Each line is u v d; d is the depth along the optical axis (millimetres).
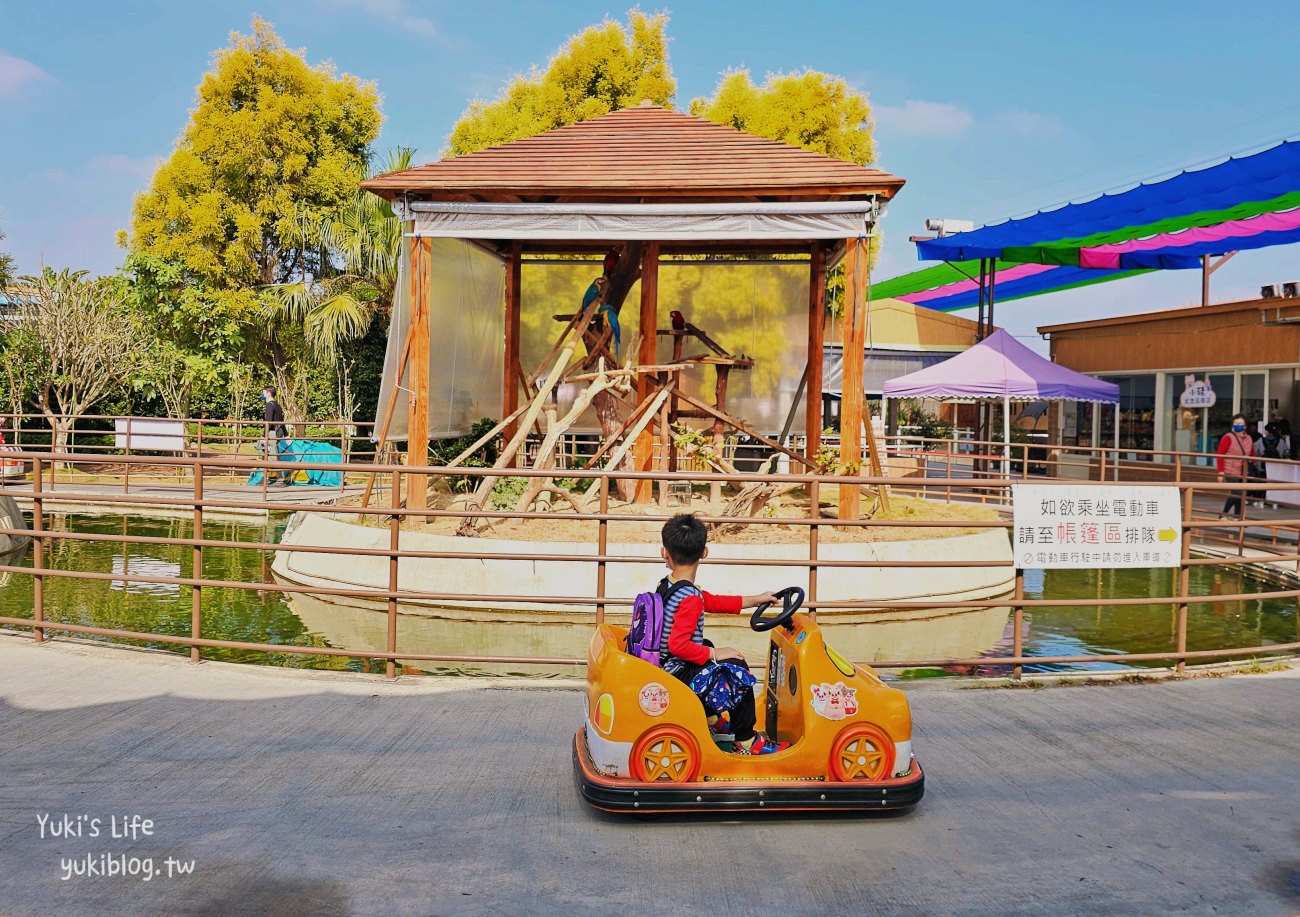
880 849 4230
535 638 9648
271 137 28234
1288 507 19156
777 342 18406
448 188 12266
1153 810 4668
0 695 6234
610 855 4145
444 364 15016
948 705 6383
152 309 26969
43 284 23734
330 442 22797
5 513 13914
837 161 12750
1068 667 8414
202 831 4312
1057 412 26547
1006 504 19688
